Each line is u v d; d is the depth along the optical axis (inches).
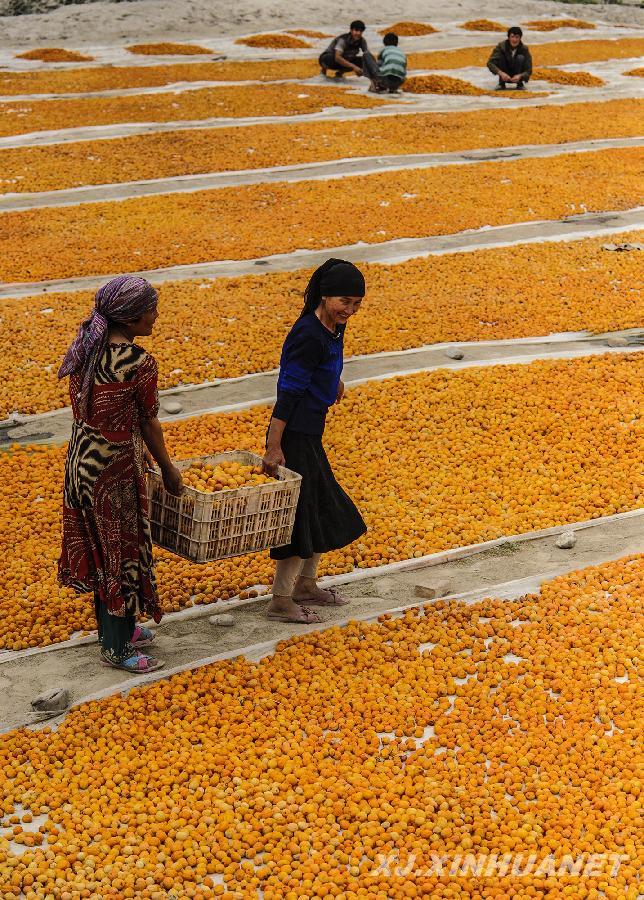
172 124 1350.9
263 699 371.2
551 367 693.9
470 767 335.9
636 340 740.0
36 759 340.5
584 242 944.9
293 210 1015.0
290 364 385.4
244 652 402.9
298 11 2220.7
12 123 1342.3
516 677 385.7
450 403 642.8
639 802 318.3
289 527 390.0
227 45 1962.4
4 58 1825.8
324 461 405.1
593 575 456.1
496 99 1551.4
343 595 449.1
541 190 1086.4
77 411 347.9
